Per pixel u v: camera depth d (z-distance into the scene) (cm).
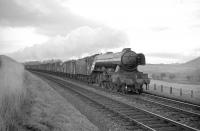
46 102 1322
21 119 768
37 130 728
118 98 1662
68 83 3009
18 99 970
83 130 845
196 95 1867
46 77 4478
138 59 2050
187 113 1095
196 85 2839
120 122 964
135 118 1022
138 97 1672
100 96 1748
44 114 955
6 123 672
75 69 3838
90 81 3022
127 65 2019
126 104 1308
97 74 2769
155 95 1914
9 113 750
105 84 2381
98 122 980
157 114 1106
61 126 848
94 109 1246
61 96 1759
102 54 2752
